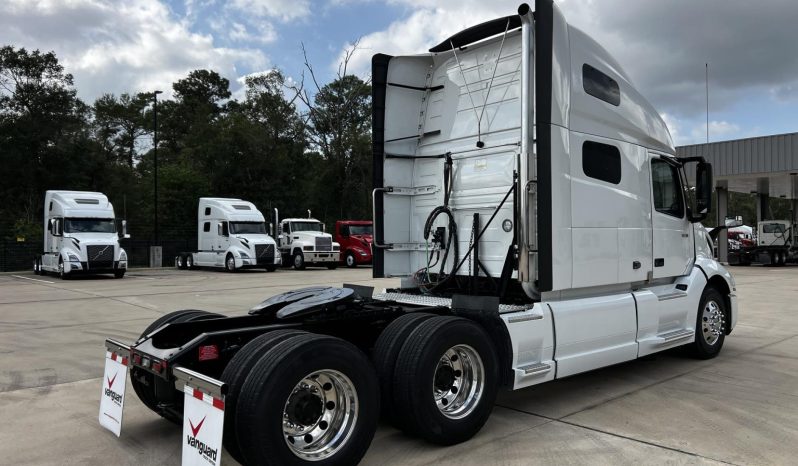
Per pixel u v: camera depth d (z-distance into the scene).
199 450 3.27
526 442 4.26
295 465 3.33
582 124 5.21
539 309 4.82
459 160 5.80
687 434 4.41
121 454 4.12
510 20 5.26
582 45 5.31
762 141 24.91
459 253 5.72
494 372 4.38
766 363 6.85
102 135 60.09
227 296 14.72
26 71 41.44
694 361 6.97
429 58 6.23
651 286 6.39
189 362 3.75
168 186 40.03
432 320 4.18
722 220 30.48
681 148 27.52
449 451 4.09
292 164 43.97
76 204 22.52
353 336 4.58
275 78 45.22
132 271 27.58
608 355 5.35
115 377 4.26
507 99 5.39
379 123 6.09
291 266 29.12
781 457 3.94
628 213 5.77
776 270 25.53
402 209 6.27
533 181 4.72
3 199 39.12
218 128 45.09
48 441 4.38
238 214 26.08
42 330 9.49
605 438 4.33
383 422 4.73
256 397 3.23
